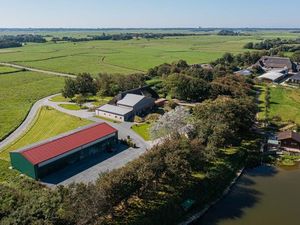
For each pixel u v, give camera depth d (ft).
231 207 209.36
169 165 204.74
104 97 456.04
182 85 439.63
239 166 258.78
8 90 507.71
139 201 195.52
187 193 209.97
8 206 157.69
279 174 253.65
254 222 193.67
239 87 457.68
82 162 253.03
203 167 237.25
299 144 287.48
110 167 243.60
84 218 153.69
